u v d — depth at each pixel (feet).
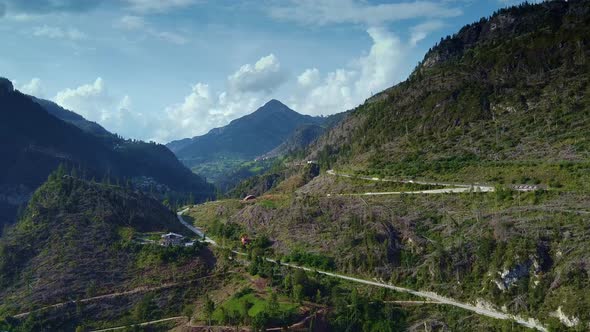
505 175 508.94
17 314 458.91
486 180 516.73
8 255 539.70
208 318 425.28
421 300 405.80
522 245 380.37
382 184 607.37
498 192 465.88
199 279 514.68
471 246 420.36
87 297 484.33
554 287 344.28
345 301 417.69
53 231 584.81
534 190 449.89
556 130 556.10
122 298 485.97
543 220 400.26
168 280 512.22
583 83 609.83
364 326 392.47
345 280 458.50
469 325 360.07
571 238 368.68
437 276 415.44
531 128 586.04
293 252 527.81
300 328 396.16
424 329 374.02
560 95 613.11
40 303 470.39
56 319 454.40
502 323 345.51
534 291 353.10
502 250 391.65
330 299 429.38
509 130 606.96
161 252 550.36
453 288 400.67
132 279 513.86
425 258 444.55
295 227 577.43
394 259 460.96
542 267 363.35
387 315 395.55
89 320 457.27
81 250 551.59
